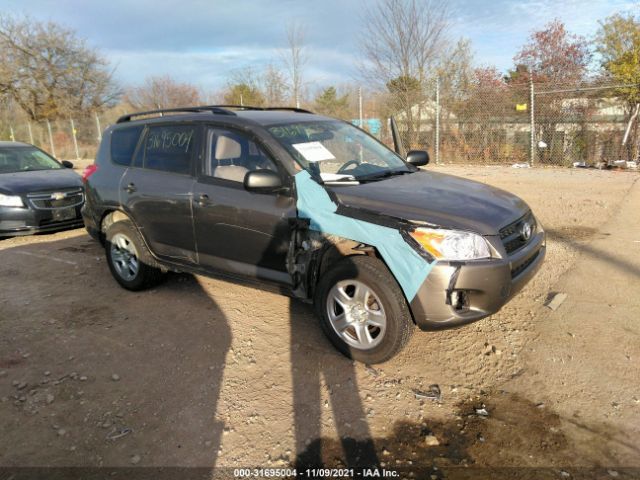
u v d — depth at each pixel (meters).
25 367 3.60
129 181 4.73
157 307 4.60
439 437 2.75
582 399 3.03
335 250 3.54
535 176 11.28
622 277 4.89
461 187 3.85
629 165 11.72
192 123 4.41
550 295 4.55
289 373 3.42
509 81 18.70
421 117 14.58
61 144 26.42
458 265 3.02
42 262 6.16
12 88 31.08
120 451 2.71
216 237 4.09
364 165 4.20
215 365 3.55
